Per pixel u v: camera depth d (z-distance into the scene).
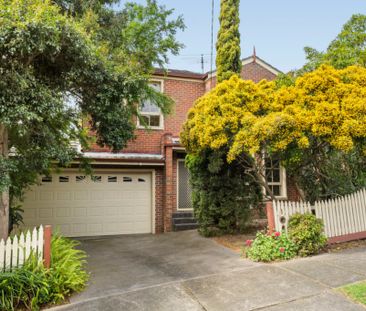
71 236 9.91
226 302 4.07
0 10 4.09
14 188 6.41
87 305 4.19
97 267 6.20
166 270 5.77
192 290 4.57
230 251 6.98
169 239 9.01
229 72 9.55
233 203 8.55
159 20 8.23
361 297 3.89
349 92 6.41
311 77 6.70
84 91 5.64
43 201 9.77
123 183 10.62
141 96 6.02
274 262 5.73
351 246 6.66
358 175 8.59
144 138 11.15
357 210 7.34
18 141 5.80
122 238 9.64
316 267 5.22
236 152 6.44
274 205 6.56
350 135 6.09
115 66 5.66
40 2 4.40
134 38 7.72
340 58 8.80
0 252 4.45
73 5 6.57
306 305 3.84
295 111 6.30
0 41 4.05
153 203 10.70
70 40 4.69
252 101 6.93
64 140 6.75
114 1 7.65
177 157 11.11
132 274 5.61
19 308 4.11
